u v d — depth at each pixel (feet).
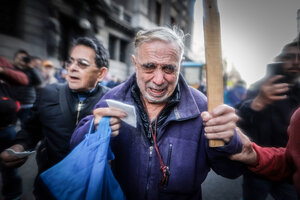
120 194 2.61
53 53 24.61
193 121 2.93
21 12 20.62
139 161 2.93
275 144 4.39
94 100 4.18
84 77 3.99
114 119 2.52
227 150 2.10
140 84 2.97
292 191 4.17
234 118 2.02
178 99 3.05
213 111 1.97
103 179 2.44
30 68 8.08
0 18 19.03
